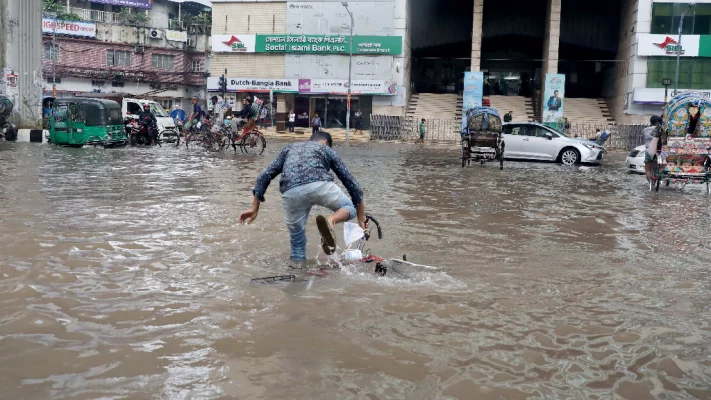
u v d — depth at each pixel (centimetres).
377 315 377
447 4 4484
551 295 440
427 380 287
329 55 3909
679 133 1198
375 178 1331
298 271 480
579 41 4344
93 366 292
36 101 2356
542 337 351
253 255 533
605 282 484
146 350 313
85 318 358
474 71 3825
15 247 528
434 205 918
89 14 4703
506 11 4431
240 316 368
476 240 649
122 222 670
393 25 3825
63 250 524
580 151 2027
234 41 3975
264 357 307
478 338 346
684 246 650
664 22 3541
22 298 390
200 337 332
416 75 4547
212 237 604
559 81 3716
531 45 4469
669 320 389
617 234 717
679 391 284
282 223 692
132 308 378
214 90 4038
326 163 509
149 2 4928
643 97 3541
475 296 428
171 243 571
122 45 4753
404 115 3919
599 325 376
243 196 916
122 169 1293
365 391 273
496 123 1723
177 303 390
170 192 941
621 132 3425
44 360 297
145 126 2214
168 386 273
